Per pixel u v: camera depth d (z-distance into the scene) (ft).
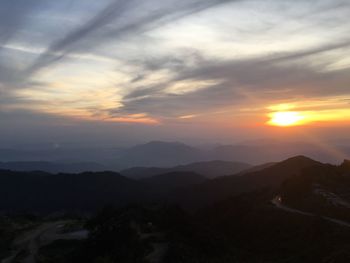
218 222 347.56
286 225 261.03
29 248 245.65
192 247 200.54
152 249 187.93
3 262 220.84
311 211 276.41
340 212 254.06
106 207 268.41
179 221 231.91
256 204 339.57
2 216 375.45
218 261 186.80
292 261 196.24
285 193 343.87
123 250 184.96
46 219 367.86
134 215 236.02
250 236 274.36
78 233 274.77
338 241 202.28
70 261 196.34
